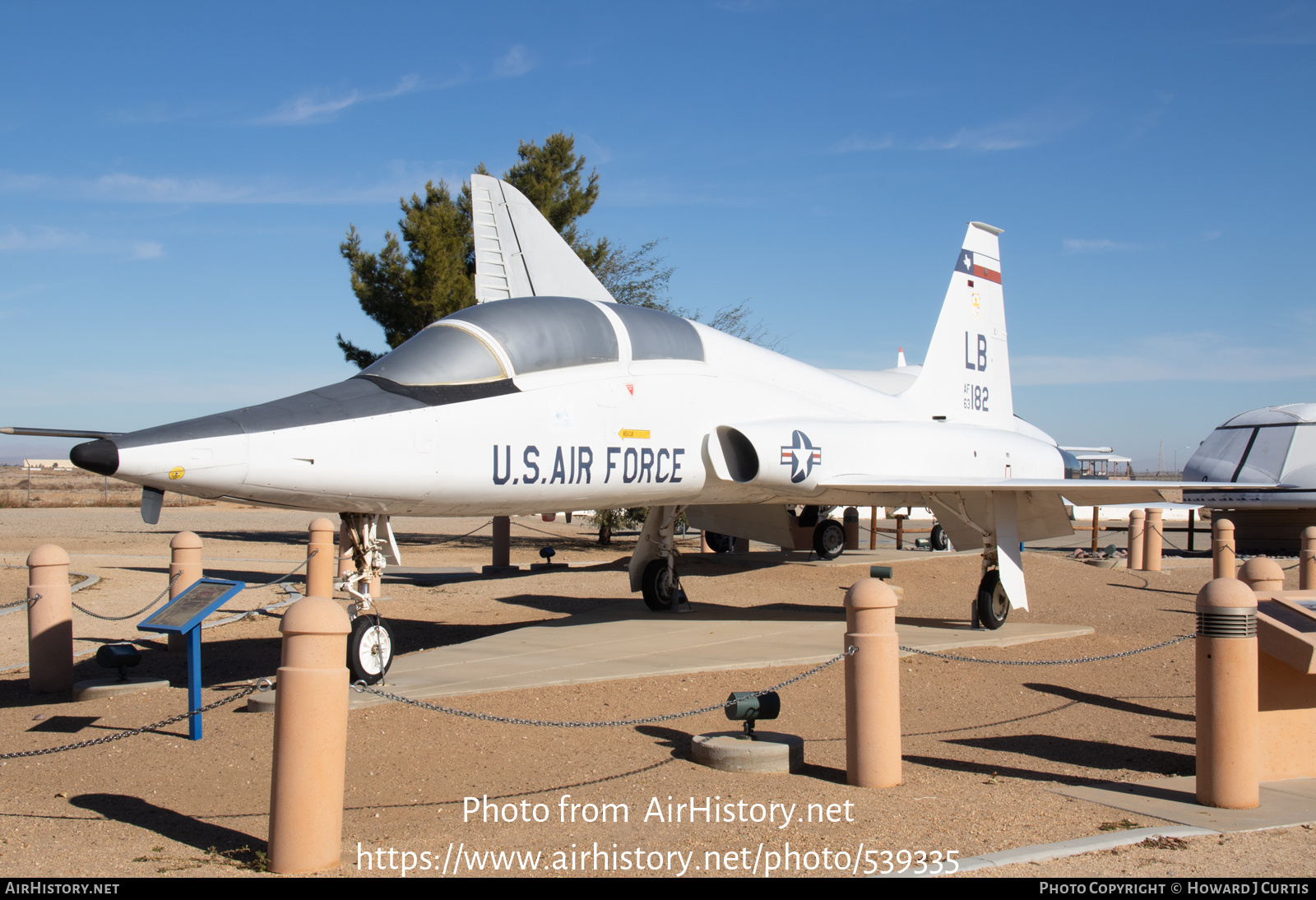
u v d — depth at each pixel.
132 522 33.44
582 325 9.41
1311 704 6.03
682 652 9.40
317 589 11.45
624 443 9.35
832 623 11.35
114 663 8.42
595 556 22.23
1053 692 8.41
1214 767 5.27
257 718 7.39
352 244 22.09
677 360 10.26
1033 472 14.00
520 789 5.71
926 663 9.37
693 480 10.16
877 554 19.39
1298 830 4.87
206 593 7.02
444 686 7.83
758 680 8.42
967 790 5.64
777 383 11.54
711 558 18.28
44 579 8.48
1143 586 16.28
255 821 5.14
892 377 18.62
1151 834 4.75
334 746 4.38
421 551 23.53
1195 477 24.70
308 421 7.25
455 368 8.30
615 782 5.79
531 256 15.90
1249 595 5.30
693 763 6.21
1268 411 24.70
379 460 7.50
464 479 8.05
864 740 5.66
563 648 9.59
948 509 11.48
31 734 7.09
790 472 10.41
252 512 43.56
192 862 4.44
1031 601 14.52
